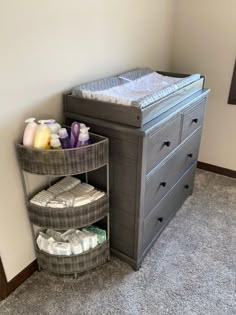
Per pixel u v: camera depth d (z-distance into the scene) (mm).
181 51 2322
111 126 1268
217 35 2115
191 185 2176
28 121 1197
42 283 1486
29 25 1154
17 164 1288
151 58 2102
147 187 1394
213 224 1914
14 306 1367
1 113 1152
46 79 1308
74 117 1385
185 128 1654
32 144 1208
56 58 1325
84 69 1511
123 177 1371
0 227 1298
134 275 1534
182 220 1952
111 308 1357
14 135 1233
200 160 2607
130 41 1805
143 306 1367
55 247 1386
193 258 1642
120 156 1324
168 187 1688
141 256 1578
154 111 1302
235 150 2385
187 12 2164
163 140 1406
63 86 1412
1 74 1106
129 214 1452
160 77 1795
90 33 1476
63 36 1324
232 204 2123
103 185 1480
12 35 1102
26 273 1504
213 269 1569
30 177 1375
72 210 1279
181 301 1393
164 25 2123
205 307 1362
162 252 1683
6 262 1375
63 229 1363
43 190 1424
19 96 1205
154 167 1402
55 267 1441
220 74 2219
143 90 1503
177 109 1450
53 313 1333
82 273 1542
